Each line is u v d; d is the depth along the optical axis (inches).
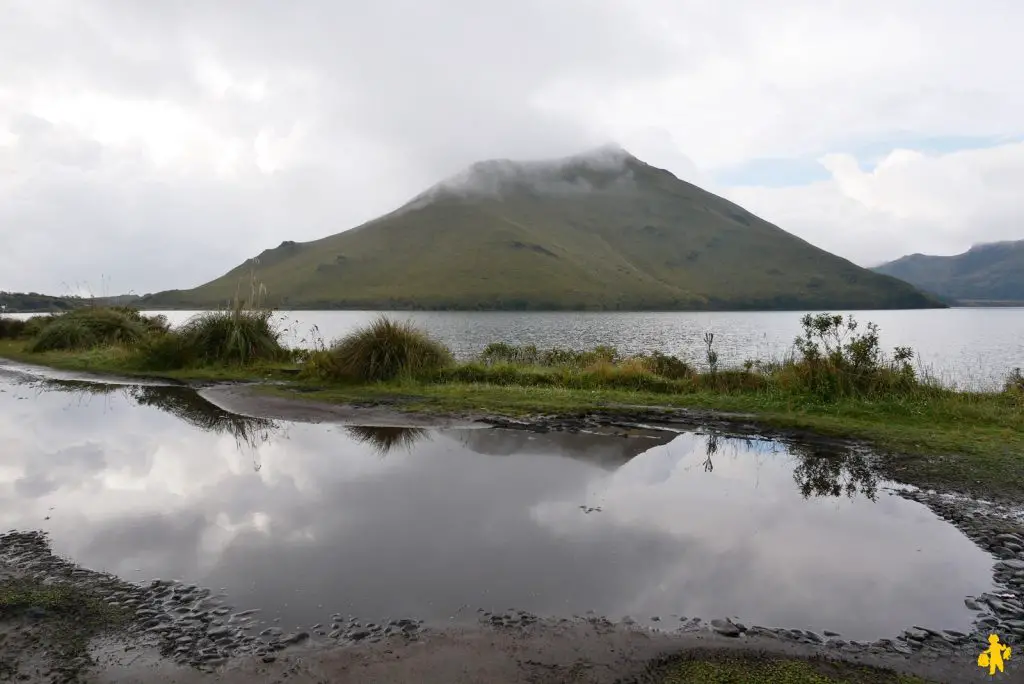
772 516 234.2
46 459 309.9
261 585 171.8
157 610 157.8
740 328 2684.5
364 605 161.2
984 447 329.1
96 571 180.2
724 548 203.2
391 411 433.4
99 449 331.6
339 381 559.2
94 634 146.1
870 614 161.3
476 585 173.2
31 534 208.7
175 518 225.8
